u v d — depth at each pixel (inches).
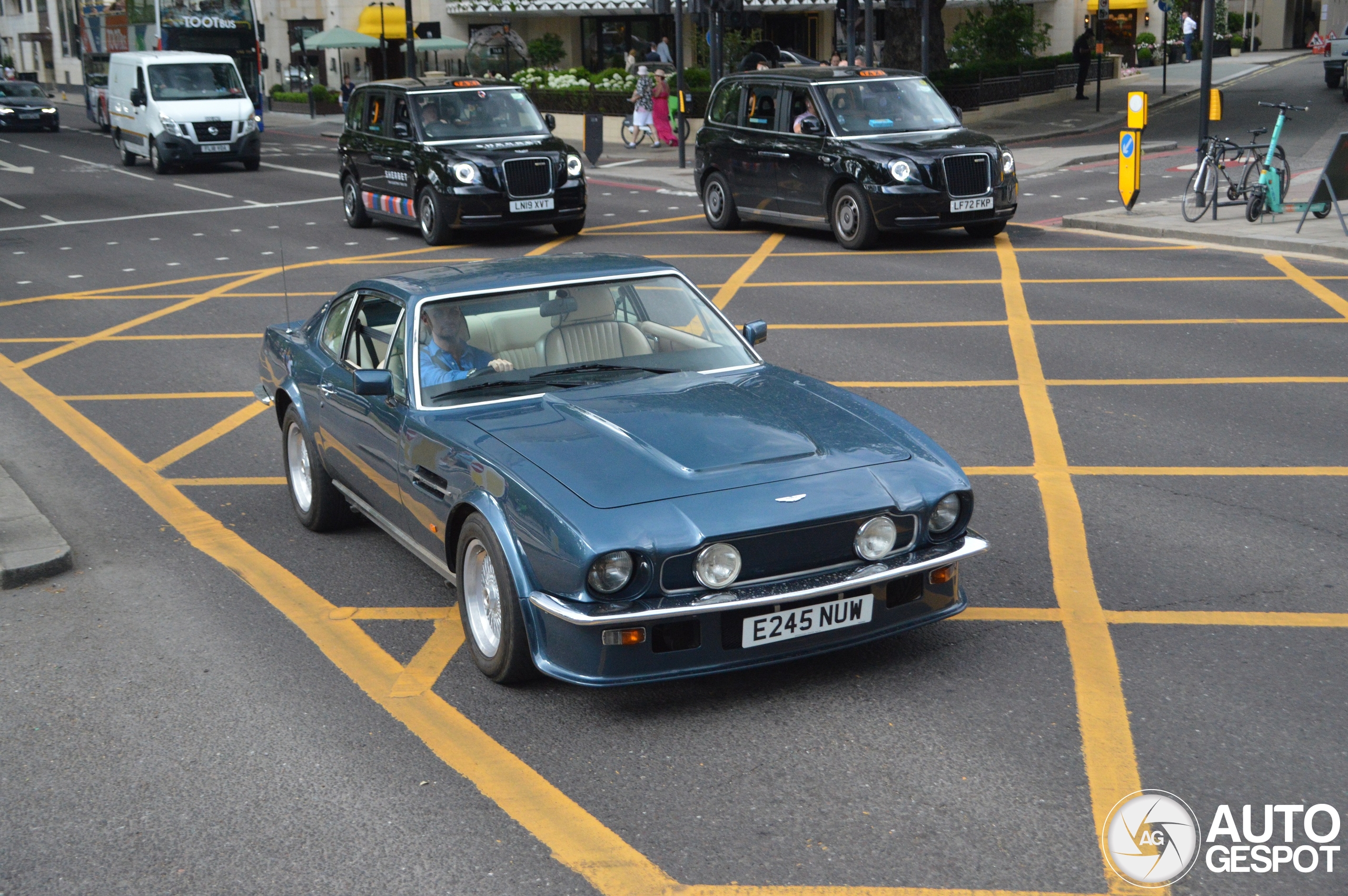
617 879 149.5
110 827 164.4
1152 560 247.3
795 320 488.7
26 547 265.7
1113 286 518.3
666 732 184.9
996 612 225.1
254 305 569.3
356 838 159.9
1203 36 639.1
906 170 613.9
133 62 1188.5
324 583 252.2
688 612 178.1
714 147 724.7
